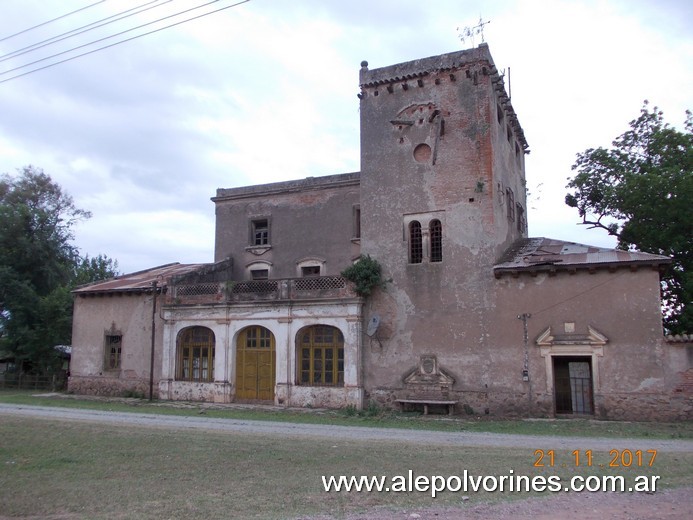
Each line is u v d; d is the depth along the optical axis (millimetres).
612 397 20547
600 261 21219
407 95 25703
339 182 30688
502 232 24672
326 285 25203
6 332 38406
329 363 24906
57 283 40656
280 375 25312
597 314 21188
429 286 23906
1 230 38344
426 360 23375
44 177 44000
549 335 21641
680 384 19828
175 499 9555
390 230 25062
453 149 24500
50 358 37594
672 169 25969
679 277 26375
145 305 29734
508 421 20562
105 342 30688
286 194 32062
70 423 18812
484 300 22906
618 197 27953
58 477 11250
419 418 21609
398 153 25484
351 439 15789
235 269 32594
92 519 8531
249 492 9953
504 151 26578
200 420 20234
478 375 22500
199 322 27578
